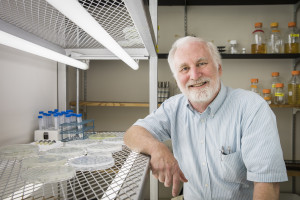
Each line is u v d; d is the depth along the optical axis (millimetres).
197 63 1208
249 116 1121
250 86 2568
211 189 1269
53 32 1013
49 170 587
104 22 851
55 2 380
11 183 524
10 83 1271
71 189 478
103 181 523
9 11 749
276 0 2438
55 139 1256
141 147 912
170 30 2590
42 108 1620
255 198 986
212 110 1210
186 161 1343
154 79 1445
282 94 2340
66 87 1713
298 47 2332
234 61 2574
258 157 1026
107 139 1110
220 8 2568
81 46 1309
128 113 2643
